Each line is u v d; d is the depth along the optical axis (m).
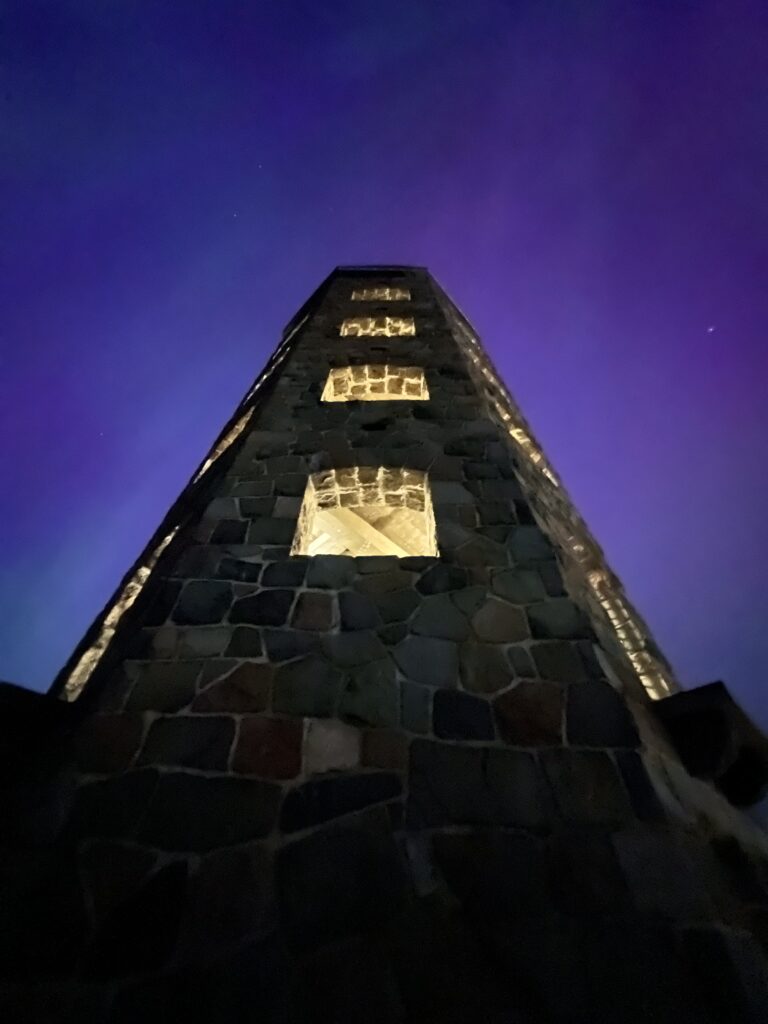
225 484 6.75
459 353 11.05
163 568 5.87
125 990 2.60
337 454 7.36
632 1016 2.57
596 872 3.12
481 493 6.59
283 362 10.86
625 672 4.91
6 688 3.92
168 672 4.25
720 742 4.38
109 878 3.03
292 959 2.71
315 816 3.34
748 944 2.94
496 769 3.64
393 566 5.40
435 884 3.02
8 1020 2.51
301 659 4.38
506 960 2.73
